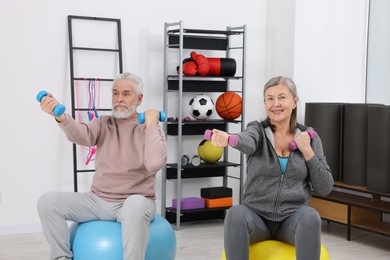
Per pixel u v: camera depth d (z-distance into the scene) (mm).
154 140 2895
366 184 4465
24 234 4387
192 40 4898
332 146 4668
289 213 2678
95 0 4605
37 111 4445
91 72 4629
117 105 3033
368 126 4285
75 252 2795
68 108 4566
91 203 2924
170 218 4840
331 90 5168
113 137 3029
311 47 5051
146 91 4832
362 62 5289
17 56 4363
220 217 5043
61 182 4555
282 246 2645
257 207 2699
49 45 4465
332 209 4590
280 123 2758
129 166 2973
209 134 2586
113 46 4695
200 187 5121
